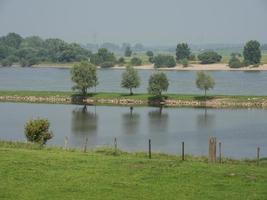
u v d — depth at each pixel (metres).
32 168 54.22
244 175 52.81
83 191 46.69
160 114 181.75
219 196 45.56
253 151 107.19
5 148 68.38
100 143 118.88
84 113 184.12
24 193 45.72
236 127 147.25
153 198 44.97
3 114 178.12
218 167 56.66
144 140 124.25
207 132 137.62
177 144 117.88
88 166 55.88
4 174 51.56
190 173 53.25
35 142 81.94
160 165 57.22
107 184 48.94
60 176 51.44
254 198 45.00
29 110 191.75
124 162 58.50
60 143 117.06
